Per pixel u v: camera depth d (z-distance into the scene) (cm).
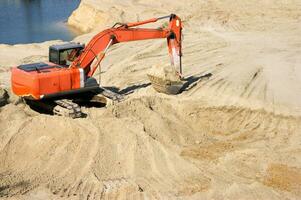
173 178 998
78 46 1381
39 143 1077
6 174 979
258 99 1441
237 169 1052
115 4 3325
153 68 1494
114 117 1221
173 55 1425
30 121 1148
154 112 1288
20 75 1261
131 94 1512
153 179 988
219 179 1004
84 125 1144
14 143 1073
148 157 1057
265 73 1694
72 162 1024
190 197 933
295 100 1437
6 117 1233
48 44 2375
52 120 1141
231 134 1276
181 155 1109
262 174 1033
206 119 1343
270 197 941
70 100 1306
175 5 3259
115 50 2117
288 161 1098
